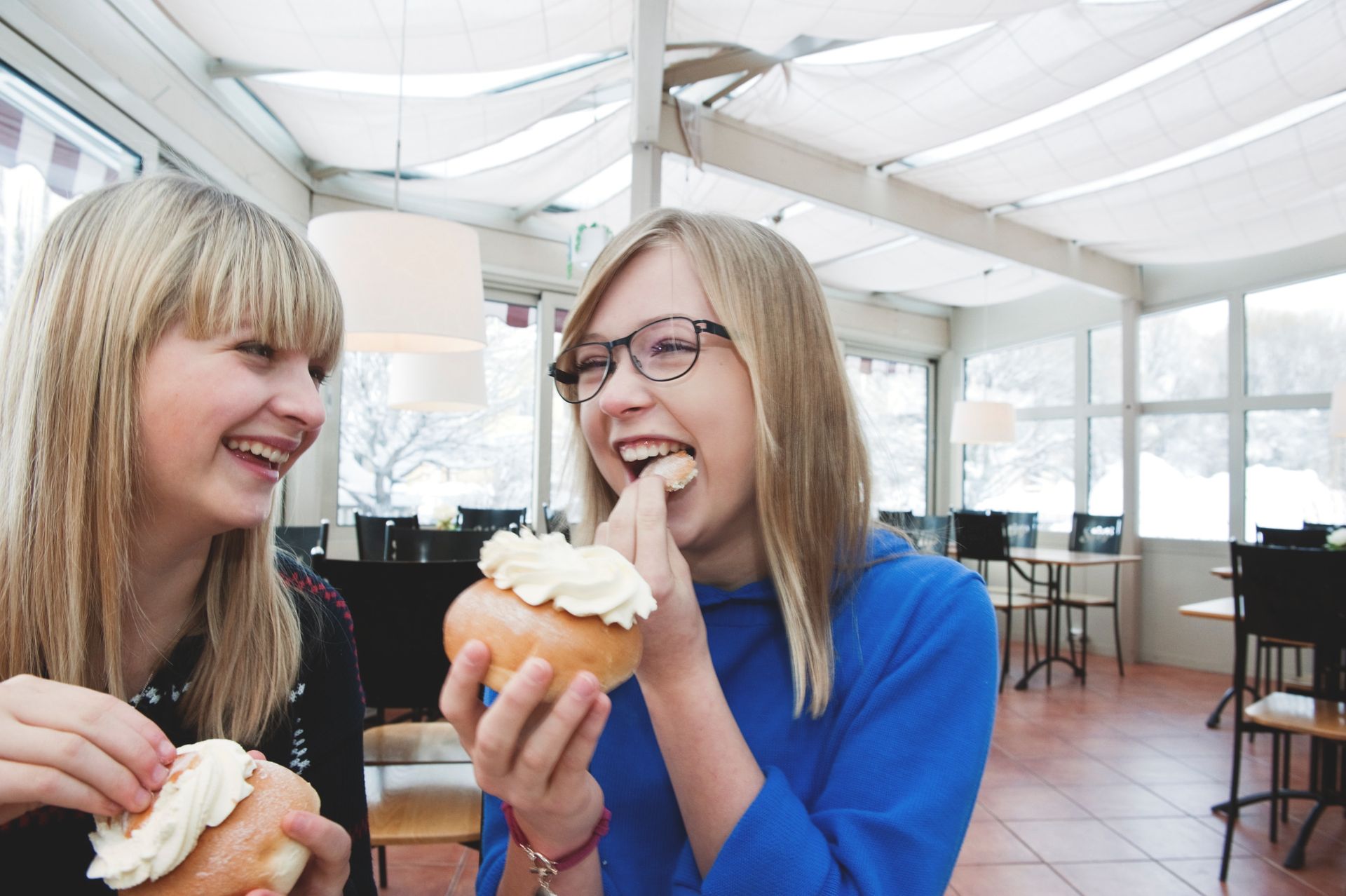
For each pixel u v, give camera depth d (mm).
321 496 4199
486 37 2691
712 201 4301
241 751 572
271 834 522
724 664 744
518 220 4785
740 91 3229
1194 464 5145
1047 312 6207
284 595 798
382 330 1854
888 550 831
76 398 582
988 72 2920
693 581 813
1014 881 2160
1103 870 2232
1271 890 2133
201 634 732
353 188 4238
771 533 703
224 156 3180
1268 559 2285
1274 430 4738
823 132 3545
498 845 775
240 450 635
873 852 563
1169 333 5344
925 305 6930
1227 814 2648
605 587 570
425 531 2809
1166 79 2984
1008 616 4641
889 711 650
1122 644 5340
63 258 600
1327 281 4523
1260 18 2629
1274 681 4617
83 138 2363
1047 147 3572
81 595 593
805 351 732
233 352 609
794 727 710
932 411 7156
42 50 2121
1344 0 2498
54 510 586
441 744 1872
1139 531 5391
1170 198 3986
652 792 728
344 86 3160
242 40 2754
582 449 907
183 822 498
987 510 6684
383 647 1615
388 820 1465
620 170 4125
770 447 688
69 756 462
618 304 737
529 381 4980
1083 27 2627
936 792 599
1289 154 3461
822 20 2568
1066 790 2838
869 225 4680
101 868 488
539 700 483
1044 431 6211
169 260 583
